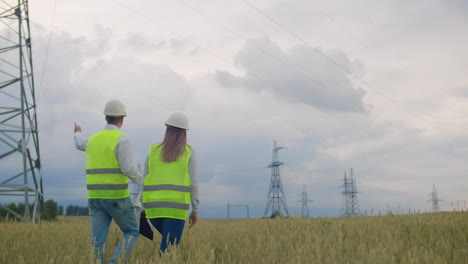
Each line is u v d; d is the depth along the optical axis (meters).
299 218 12.01
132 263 5.12
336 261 4.84
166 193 5.25
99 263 4.55
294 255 5.29
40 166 23.89
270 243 6.38
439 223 8.20
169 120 5.44
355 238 7.02
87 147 5.50
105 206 5.33
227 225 12.67
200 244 6.39
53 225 10.20
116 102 5.52
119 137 5.36
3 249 5.91
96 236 5.42
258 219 14.45
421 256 4.55
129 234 5.51
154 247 6.71
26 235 7.96
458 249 5.08
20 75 23.59
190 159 5.41
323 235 7.57
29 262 5.07
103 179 5.30
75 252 5.21
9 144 22.39
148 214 5.34
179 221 5.27
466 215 9.90
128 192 5.48
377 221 9.74
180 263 4.63
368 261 4.44
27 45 24.72
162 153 5.36
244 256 5.52
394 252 5.00
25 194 22.03
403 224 8.62
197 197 5.41
